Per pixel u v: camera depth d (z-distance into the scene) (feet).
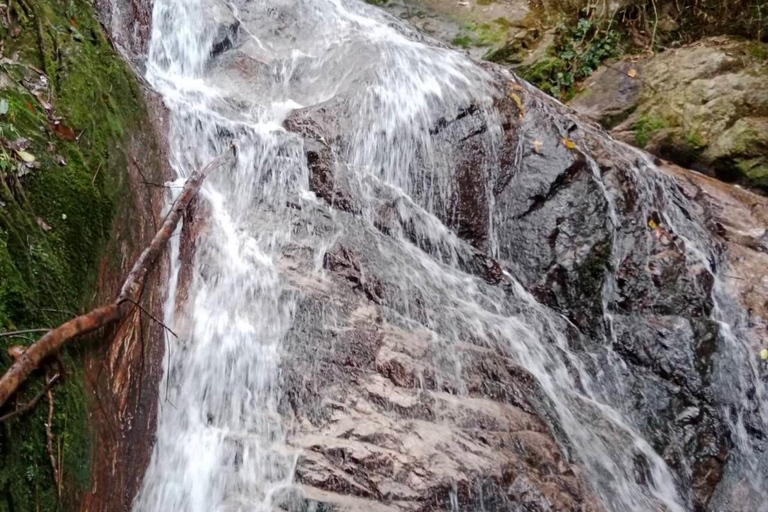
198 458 12.39
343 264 16.06
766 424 18.24
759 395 18.56
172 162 16.31
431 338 15.48
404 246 17.78
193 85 20.80
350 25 25.75
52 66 13.30
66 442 9.15
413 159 19.58
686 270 19.51
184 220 14.96
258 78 22.02
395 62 21.53
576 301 18.58
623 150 23.30
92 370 10.27
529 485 13.06
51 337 9.21
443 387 14.43
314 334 14.39
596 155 20.74
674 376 17.85
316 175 18.12
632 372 18.04
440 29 29.58
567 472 14.02
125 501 10.80
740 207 24.04
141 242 13.19
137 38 19.86
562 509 13.00
